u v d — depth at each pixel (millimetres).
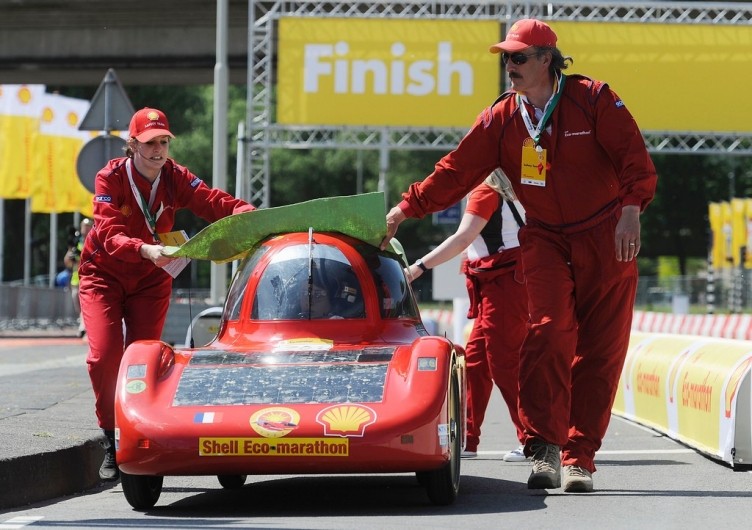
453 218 45938
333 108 54219
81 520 13531
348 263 15484
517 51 14648
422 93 54156
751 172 140625
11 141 74812
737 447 17609
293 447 13000
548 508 13805
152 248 16094
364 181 174875
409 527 12430
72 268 55406
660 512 13484
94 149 26859
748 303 97562
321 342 14898
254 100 55094
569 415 15312
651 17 62219
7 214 145625
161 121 16812
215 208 17203
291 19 54344
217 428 13109
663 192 140625
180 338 47031
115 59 71250
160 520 13391
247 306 15367
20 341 54781
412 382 13438
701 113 54812
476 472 17562
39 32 71750
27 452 15805
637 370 24797
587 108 14766
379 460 13008
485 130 15211
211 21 70125
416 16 54062
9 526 13055
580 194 14898
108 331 16703
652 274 162125
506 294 18438
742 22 54688
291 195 176375
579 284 15180
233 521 13133
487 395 19328
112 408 16844
